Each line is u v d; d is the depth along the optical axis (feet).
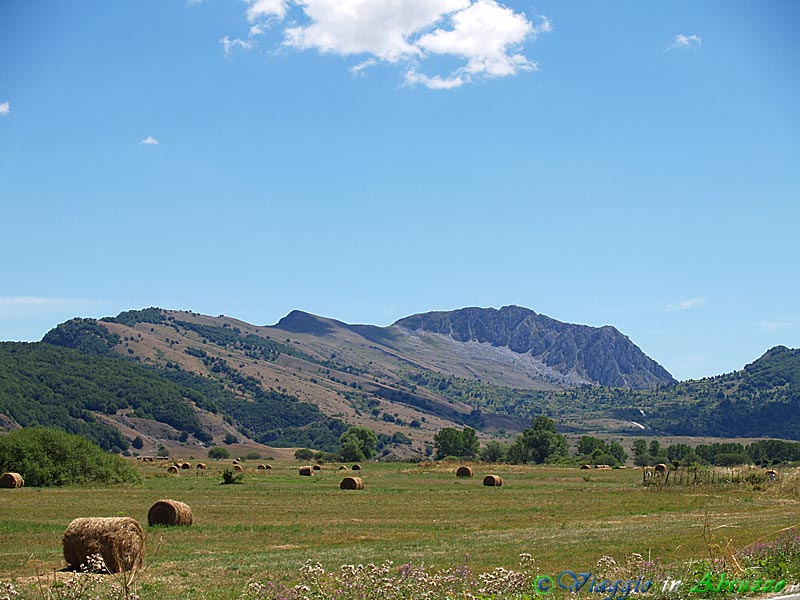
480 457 639.35
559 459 552.41
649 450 653.71
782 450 531.91
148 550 96.84
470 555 86.33
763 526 114.01
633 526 121.70
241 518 142.31
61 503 173.58
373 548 96.17
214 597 62.03
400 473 356.59
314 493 215.51
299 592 53.88
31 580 72.38
